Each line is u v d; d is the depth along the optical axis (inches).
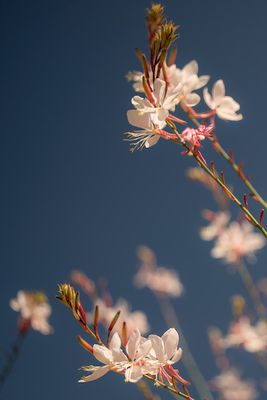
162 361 23.0
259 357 41.1
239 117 26.5
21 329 41.6
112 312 40.8
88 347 23.0
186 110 26.4
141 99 24.5
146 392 30.2
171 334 23.1
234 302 40.6
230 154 26.6
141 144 24.9
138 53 24.6
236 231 42.6
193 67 26.6
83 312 23.3
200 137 24.9
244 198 24.7
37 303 42.6
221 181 24.9
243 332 41.6
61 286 23.4
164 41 24.5
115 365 22.9
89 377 23.0
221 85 26.7
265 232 24.5
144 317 47.9
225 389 46.3
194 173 35.0
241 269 37.9
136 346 23.0
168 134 24.9
